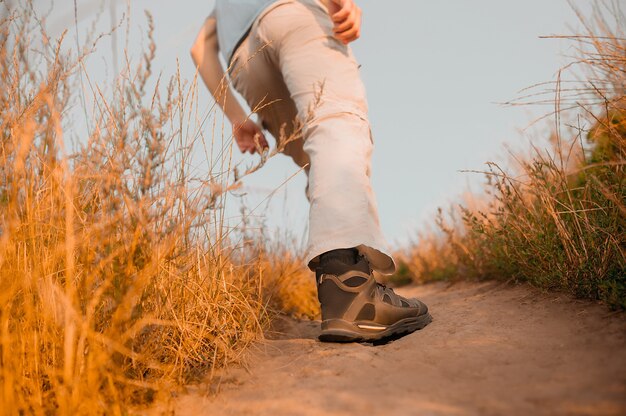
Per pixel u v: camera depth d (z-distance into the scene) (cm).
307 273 299
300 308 271
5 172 147
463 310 215
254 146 251
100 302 145
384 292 186
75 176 151
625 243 187
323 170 181
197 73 169
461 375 133
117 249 140
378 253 184
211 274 182
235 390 143
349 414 115
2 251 132
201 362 163
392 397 122
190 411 132
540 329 166
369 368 146
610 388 112
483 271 319
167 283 162
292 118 241
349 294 177
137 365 146
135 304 142
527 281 241
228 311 176
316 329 229
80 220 148
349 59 202
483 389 121
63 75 156
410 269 500
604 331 153
